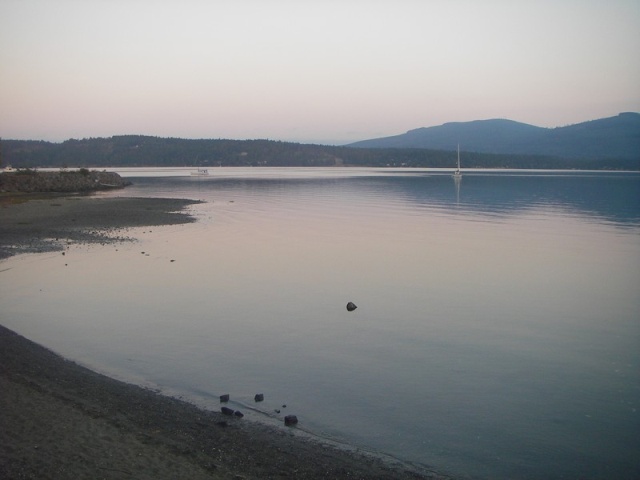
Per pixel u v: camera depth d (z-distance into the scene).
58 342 14.83
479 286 21.95
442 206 57.25
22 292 20.25
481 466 9.03
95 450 8.23
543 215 49.06
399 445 9.66
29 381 11.05
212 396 11.52
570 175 167.88
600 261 27.38
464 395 11.84
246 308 18.47
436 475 8.66
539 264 26.53
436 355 14.28
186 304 18.91
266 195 71.50
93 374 12.23
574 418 10.83
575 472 8.92
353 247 31.09
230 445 9.07
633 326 16.89
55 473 7.46
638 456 9.41
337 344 15.02
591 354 14.46
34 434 8.59
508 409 11.20
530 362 13.84
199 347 14.62
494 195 73.88
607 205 59.47
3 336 14.54
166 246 30.75
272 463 8.54
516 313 18.20
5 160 185.38
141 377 12.46
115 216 43.09
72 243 30.78
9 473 7.35
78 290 20.66
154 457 8.18
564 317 17.80
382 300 19.67
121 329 16.06
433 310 18.47
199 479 7.66
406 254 28.95
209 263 26.11
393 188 88.38
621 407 11.32
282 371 13.04
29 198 60.06
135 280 22.41
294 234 36.09
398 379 12.66
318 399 11.49
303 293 20.58
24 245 29.77
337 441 9.70
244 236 35.00
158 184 95.88
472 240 33.88
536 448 9.66
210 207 53.72
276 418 10.54
